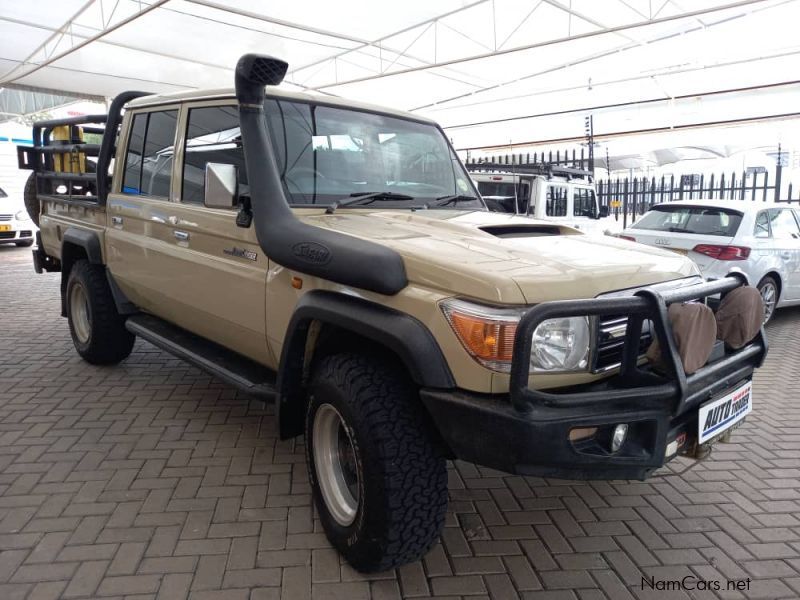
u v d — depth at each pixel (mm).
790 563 2809
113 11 11102
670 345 2279
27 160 5996
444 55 13086
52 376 5094
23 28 12328
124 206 4340
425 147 3902
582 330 2336
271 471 3547
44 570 2619
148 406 4477
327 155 3381
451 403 2223
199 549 2793
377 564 2471
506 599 2533
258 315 3150
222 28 11859
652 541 2971
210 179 2959
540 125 16766
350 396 2469
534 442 2102
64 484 3348
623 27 9969
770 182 15938
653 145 15008
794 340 7086
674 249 7293
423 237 2709
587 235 3219
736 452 3973
